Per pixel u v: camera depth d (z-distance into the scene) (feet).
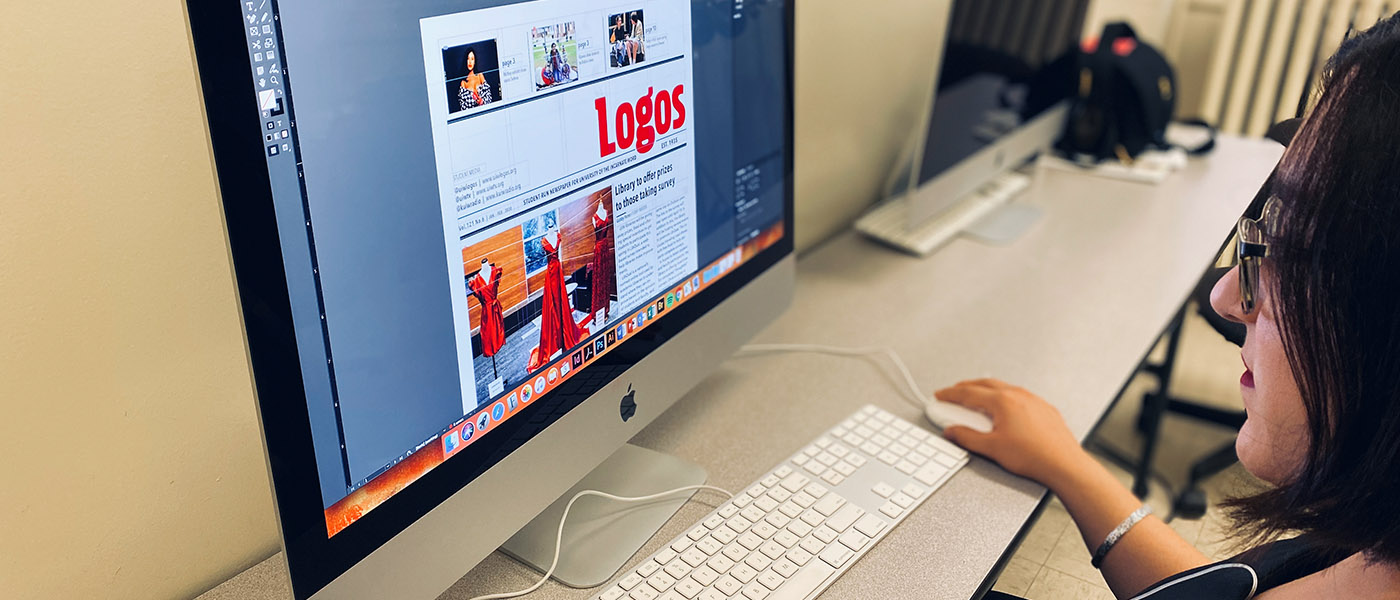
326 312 1.89
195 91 2.32
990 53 4.91
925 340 4.02
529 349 2.40
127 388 2.36
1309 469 1.91
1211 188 5.91
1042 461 3.00
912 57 5.53
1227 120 9.21
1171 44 9.51
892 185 5.83
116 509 2.42
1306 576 2.03
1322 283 1.76
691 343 3.10
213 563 2.68
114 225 2.24
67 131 2.10
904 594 2.51
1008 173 6.11
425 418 2.15
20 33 1.99
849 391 3.59
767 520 2.72
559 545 2.62
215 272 2.47
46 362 2.19
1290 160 1.87
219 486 2.63
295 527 1.88
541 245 2.38
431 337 2.12
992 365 3.80
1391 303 1.66
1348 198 1.70
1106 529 2.85
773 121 3.34
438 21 1.99
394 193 1.97
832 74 4.75
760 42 3.16
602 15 2.42
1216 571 2.22
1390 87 1.65
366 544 2.05
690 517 2.80
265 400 1.78
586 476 2.97
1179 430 6.45
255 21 1.67
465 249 2.16
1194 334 7.07
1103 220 5.39
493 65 2.14
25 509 2.24
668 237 2.87
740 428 3.33
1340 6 8.25
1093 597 2.94
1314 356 1.81
